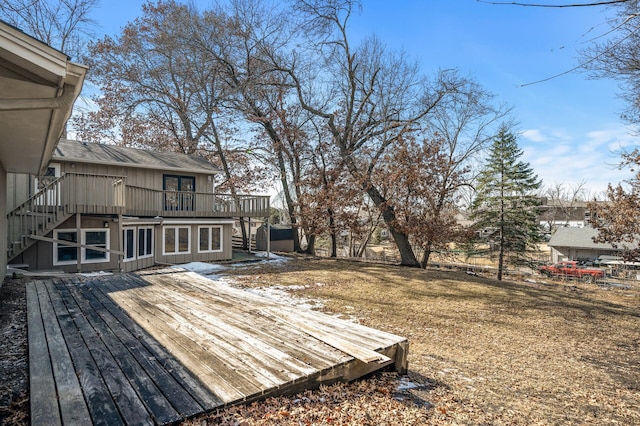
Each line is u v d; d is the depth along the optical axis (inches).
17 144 229.9
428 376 189.6
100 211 429.1
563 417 159.3
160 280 325.7
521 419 149.2
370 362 149.2
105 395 110.8
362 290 441.4
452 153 805.2
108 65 847.7
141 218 530.0
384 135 728.3
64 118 175.2
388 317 334.0
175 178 624.7
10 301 255.6
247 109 814.5
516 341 289.1
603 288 792.3
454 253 918.4
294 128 808.3
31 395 109.8
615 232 523.2
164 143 945.5
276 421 110.3
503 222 848.9
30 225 430.6
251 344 161.9
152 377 125.0
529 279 914.7
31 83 128.1
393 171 650.2
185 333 174.9
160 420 98.2
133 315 205.6
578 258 1165.7
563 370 232.2
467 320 340.2
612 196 525.7
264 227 951.0
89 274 387.5
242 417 108.7
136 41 859.4
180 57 836.6
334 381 142.2
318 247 1343.5
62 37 769.6
